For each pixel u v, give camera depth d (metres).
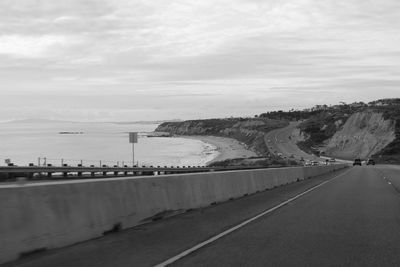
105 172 48.06
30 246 8.95
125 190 12.34
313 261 8.82
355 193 24.55
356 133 171.62
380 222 13.84
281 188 28.92
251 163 112.12
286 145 197.25
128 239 10.76
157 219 13.80
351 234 11.77
